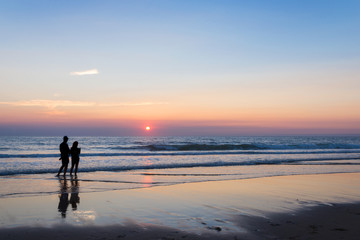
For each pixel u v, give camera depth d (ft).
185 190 28.84
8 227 16.51
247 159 64.13
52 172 40.81
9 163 50.11
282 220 18.48
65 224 17.22
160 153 78.33
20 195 25.35
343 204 23.36
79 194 26.13
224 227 16.88
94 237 15.03
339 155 79.87
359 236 15.49
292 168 49.34
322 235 15.58
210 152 84.53
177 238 14.93
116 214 19.56
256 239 14.90
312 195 26.99
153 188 29.71
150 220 18.20
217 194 26.91
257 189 29.73
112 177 36.96
